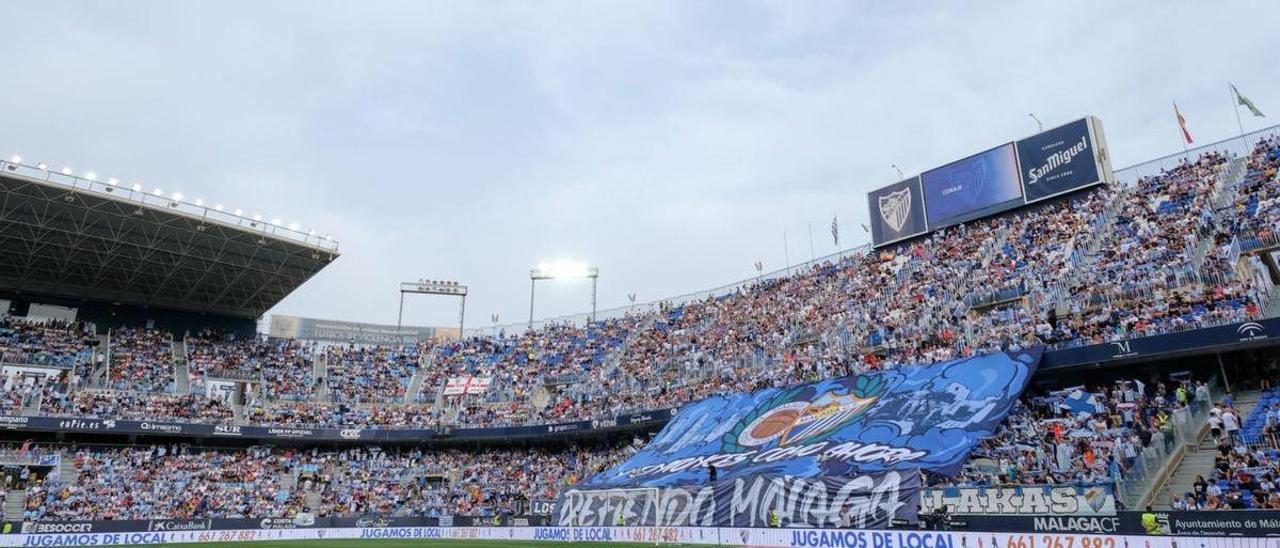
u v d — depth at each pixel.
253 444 62.16
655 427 54.84
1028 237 49.25
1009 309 43.12
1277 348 32.16
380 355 78.81
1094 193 49.16
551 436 60.59
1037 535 26.86
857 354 47.41
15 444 54.62
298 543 44.69
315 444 63.53
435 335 94.81
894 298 52.06
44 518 48.00
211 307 75.12
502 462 60.50
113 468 54.66
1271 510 22.38
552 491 53.41
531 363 72.81
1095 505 26.86
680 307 71.12
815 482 34.38
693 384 55.41
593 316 79.12
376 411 66.81
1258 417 30.16
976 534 28.02
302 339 83.44
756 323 60.16
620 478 45.12
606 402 58.94
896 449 35.00
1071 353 35.78
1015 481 31.62
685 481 40.09
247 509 53.44
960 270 50.34
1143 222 43.03
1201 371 34.06
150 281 68.31
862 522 32.28
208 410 61.75
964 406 36.16
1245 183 40.88
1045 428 34.72
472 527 47.69
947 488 30.38
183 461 57.56
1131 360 34.69
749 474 37.22
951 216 56.53
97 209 55.44
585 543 40.09
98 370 62.88
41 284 66.38
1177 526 24.09
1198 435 31.19
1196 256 37.72
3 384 57.75
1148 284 37.53
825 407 42.22
